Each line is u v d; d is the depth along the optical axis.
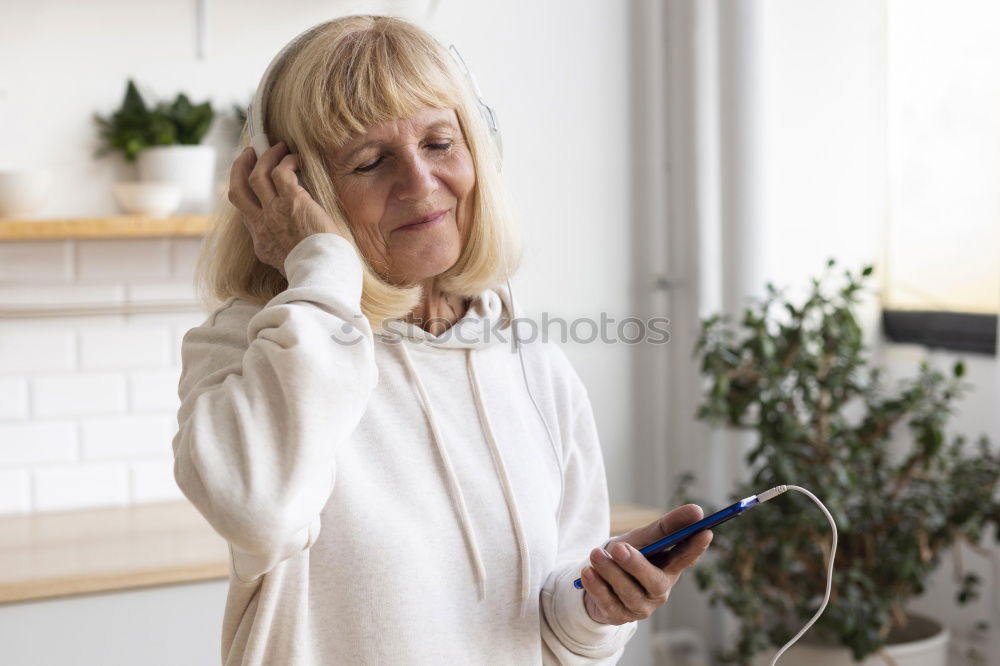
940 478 2.32
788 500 2.25
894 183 2.94
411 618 0.91
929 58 2.79
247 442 0.77
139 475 2.46
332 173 0.95
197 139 2.41
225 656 0.93
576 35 2.75
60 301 2.39
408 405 1.00
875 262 2.96
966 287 2.71
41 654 1.84
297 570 0.89
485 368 1.06
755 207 2.68
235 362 0.89
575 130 2.76
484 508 0.99
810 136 2.87
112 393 2.44
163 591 1.90
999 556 2.29
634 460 2.88
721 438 2.78
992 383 2.61
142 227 2.27
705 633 2.89
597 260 2.80
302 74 0.94
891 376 2.95
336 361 0.82
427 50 0.97
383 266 0.97
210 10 2.45
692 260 2.82
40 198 2.25
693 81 2.78
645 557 0.94
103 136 2.39
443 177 0.97
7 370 2.37
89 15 2.38
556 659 1.04
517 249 1.06
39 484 2.39
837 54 2.89
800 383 2.34
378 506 0.93
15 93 2.35
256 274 1.01
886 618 2.22
